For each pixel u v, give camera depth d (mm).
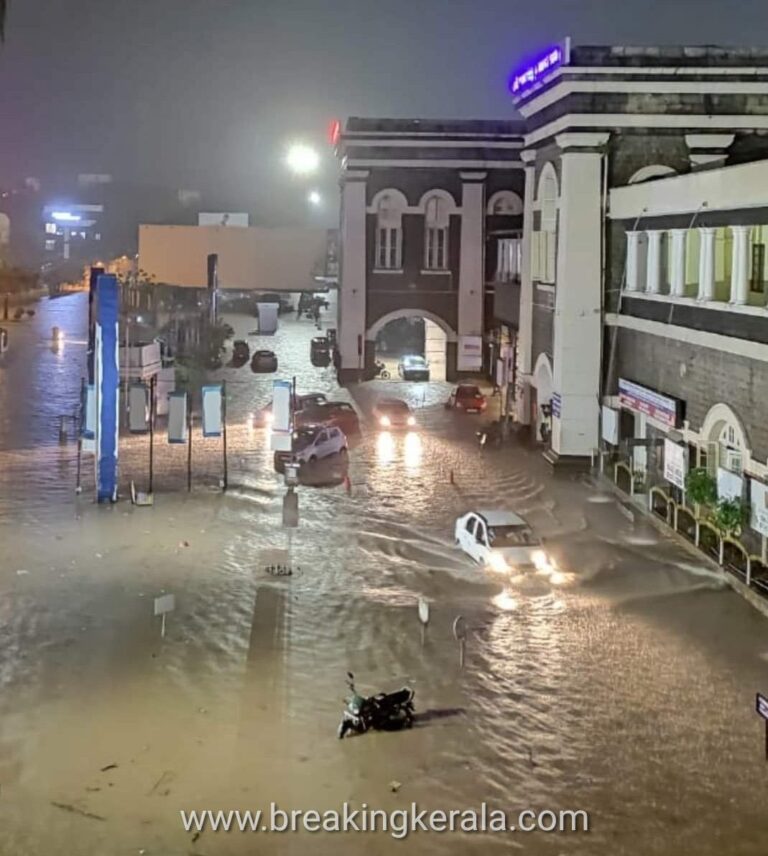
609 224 35406
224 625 21281
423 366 60375
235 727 16672
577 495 33000
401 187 58625
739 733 16609
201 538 27734
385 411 45906
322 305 100938
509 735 16500
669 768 15484
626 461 34188
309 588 23703
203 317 70312
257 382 58625
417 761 15641
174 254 84062
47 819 13969
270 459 37656
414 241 59062
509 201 58812
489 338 59562
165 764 15469
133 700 17656
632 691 18172
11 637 20516
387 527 29094
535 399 41438
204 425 33500
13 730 16516
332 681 18516
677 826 13938
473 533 26297
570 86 34781
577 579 24469
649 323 31969
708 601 22844
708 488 25984
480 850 13391
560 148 36031
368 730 16562
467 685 18391
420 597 23125
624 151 35250
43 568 24969
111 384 31047
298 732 16531
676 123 35000
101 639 20438
